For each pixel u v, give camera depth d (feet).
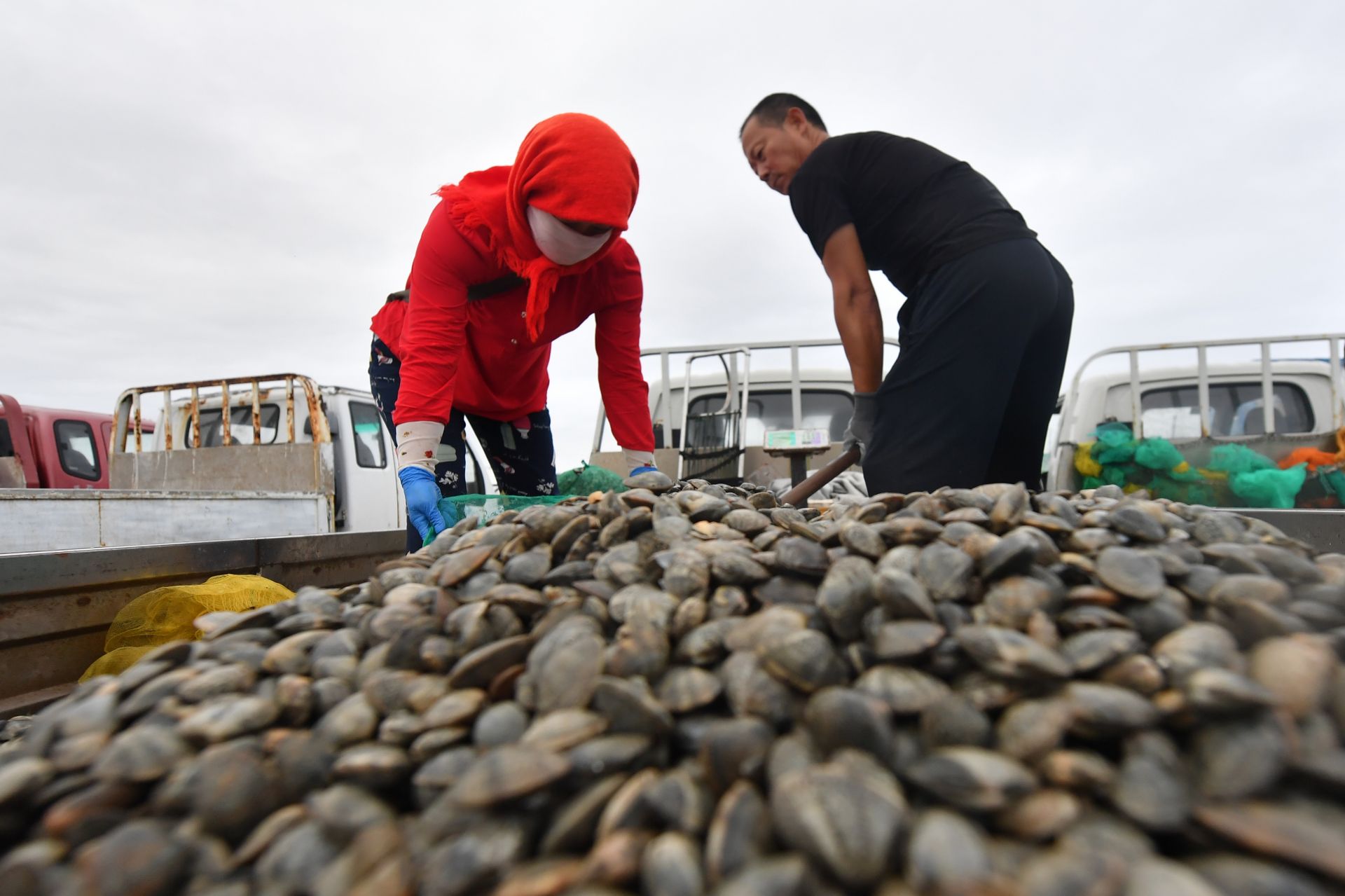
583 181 6.04
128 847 2.42
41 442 25.72
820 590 3.28
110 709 3.28
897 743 2.54
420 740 2.87
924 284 7.27
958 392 6.72
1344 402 15.43
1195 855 2.13
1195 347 15.61
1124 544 3.67
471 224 6.79
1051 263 7.41
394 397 8.52
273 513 11.56
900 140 7.54
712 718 2.83
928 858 1.98
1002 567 3.22
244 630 4.08
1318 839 1.94
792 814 2.12
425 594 3.95
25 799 2.78
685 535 4.08
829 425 15.76
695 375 16.28
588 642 3.08
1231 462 13.76
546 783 2.38
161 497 9.64
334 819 2.55
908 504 4.44
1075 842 2.08
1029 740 2.41
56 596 6.03
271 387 19.42
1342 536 6.09
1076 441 16.12
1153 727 2.43
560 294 7.54
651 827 2.34
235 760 2.78
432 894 2.20
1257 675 2.51
